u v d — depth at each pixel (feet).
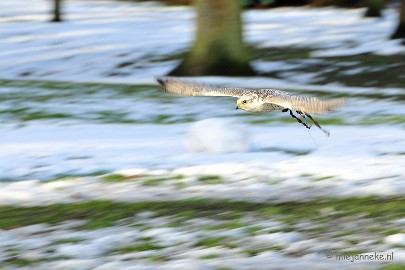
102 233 40.19
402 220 40.42
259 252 35.73
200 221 41.60
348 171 51.85
